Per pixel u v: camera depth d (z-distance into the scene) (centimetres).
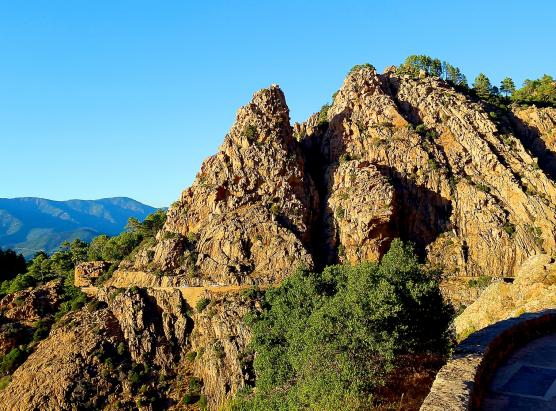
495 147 12381
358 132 13125
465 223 11556
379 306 3609
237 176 11844
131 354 9156
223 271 10300
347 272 5719
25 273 13938
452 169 12269
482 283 9981
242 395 6322
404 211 11819
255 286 9938
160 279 10456
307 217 11600
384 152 12569
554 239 10656
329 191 12438
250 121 12531
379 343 3406
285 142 12400
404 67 15925
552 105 14888
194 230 11581
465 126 12800
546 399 1605
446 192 11944
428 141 12631
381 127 13012
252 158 11944
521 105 14300
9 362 9125
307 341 3834
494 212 11400
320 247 11500
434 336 3891
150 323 9681
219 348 8675
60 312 10381
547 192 11350
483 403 1605
